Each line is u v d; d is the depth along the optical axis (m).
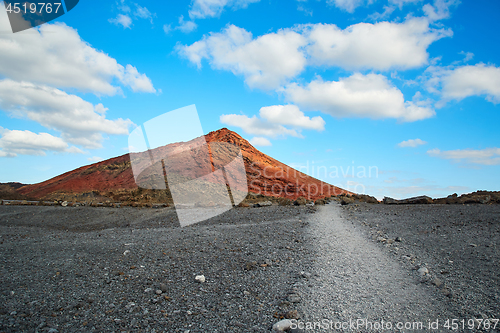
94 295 3.71
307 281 4.11
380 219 9.09
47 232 9.65
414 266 4.57
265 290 3.86
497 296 3.34
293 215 10.84
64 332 2.80
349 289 3.79
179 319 3.11
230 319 3.11
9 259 5.52
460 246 5.41
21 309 3.26
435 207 10.72
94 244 6.85
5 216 13.41
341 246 6.00
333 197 17.97
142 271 4.68
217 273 4.56
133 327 2.93
